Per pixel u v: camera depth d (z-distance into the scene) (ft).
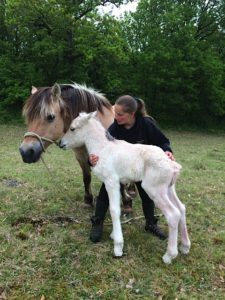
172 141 49.34
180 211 11.38
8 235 12.50
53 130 12.54
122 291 9.81
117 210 10.94
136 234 12.95
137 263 11.14
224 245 12.83
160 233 12.79
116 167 10.75
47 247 11.80
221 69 72.54
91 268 10.75
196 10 76.18
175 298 9.68
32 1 56.95
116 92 68.23
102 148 10.96
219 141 53.98
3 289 9.69
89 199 15.69
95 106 13.66
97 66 67.36
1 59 67.00
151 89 69.36
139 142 12.21
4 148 32.81
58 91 12.37
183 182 22.16
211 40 80.23
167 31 69.87
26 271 10.46
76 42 62.80
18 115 63.52
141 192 12.79
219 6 77.15
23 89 64.39
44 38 62.69
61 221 14.03
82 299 9.45
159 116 70.59
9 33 68.33
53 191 17.89
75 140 11.24
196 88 72.23
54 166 24.50
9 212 14.57
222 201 18.39
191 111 73.00
